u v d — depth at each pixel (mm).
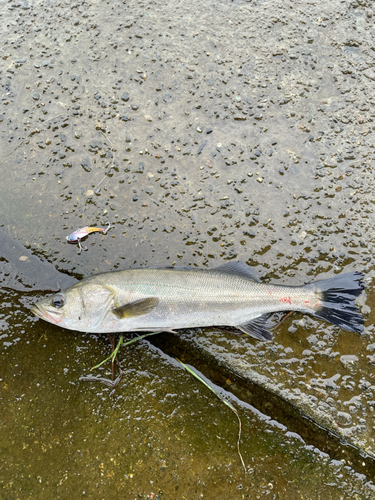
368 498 639
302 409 671
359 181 784
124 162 793
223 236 758
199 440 663
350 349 703
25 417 685
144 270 703
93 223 766
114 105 826
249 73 845
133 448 661
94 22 888
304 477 647
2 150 812
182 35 873
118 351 714
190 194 776
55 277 750
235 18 887
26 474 656
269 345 706
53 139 811
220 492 638
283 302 699
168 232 759
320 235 757
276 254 750
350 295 704
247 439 666
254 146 802
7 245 762
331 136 810
